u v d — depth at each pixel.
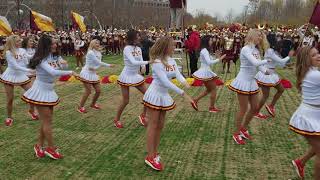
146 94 6.52
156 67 6.30
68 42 28.34
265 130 8.98
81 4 49.72
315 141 5.34
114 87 14.84
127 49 8.84
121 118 10.02
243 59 7.78
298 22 45.94
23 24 40.31
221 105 11.57
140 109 11.07
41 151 7.09
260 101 9.79
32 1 45.09
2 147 7.62
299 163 6.14
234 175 6.34
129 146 7.75
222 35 27.62
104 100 12.32
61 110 10.82
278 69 21.22
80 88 14.46
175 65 6.51
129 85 8.83
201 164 6.80
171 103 6.51
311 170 6.58
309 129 5.29
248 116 8.05
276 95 10.05
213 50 27.27
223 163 6.86
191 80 14.81
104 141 8.06
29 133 8.56
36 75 6.77
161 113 6.52
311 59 5.36
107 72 19.28
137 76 9.00
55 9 44.00
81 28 28.05
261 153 7.39
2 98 12.49
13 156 7.13
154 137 6.54
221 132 8.73
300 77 5.44
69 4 49.78
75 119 9.84
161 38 6.38
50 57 6.93
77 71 19.64
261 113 10.30
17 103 11.75
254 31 7.91
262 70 7.76
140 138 8.29
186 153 7.34
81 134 8.55
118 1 60.50
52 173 6.38
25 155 7.19
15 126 9.13
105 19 54.12
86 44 27.41
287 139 8.29
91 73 10.43
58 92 13.61
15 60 8.90
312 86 5.28
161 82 6.27
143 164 6.78
